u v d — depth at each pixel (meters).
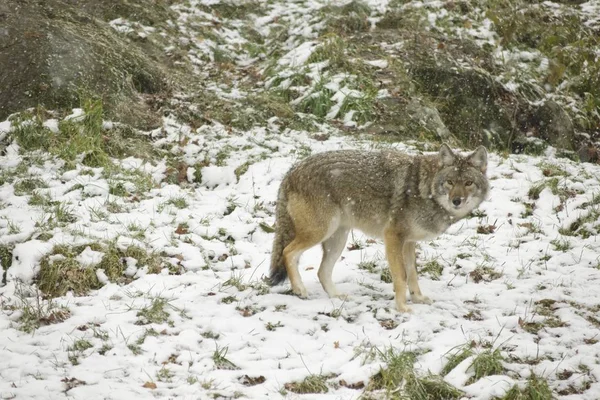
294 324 9.30
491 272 11.05
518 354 8.49
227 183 14.43
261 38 22.14
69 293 10.08
